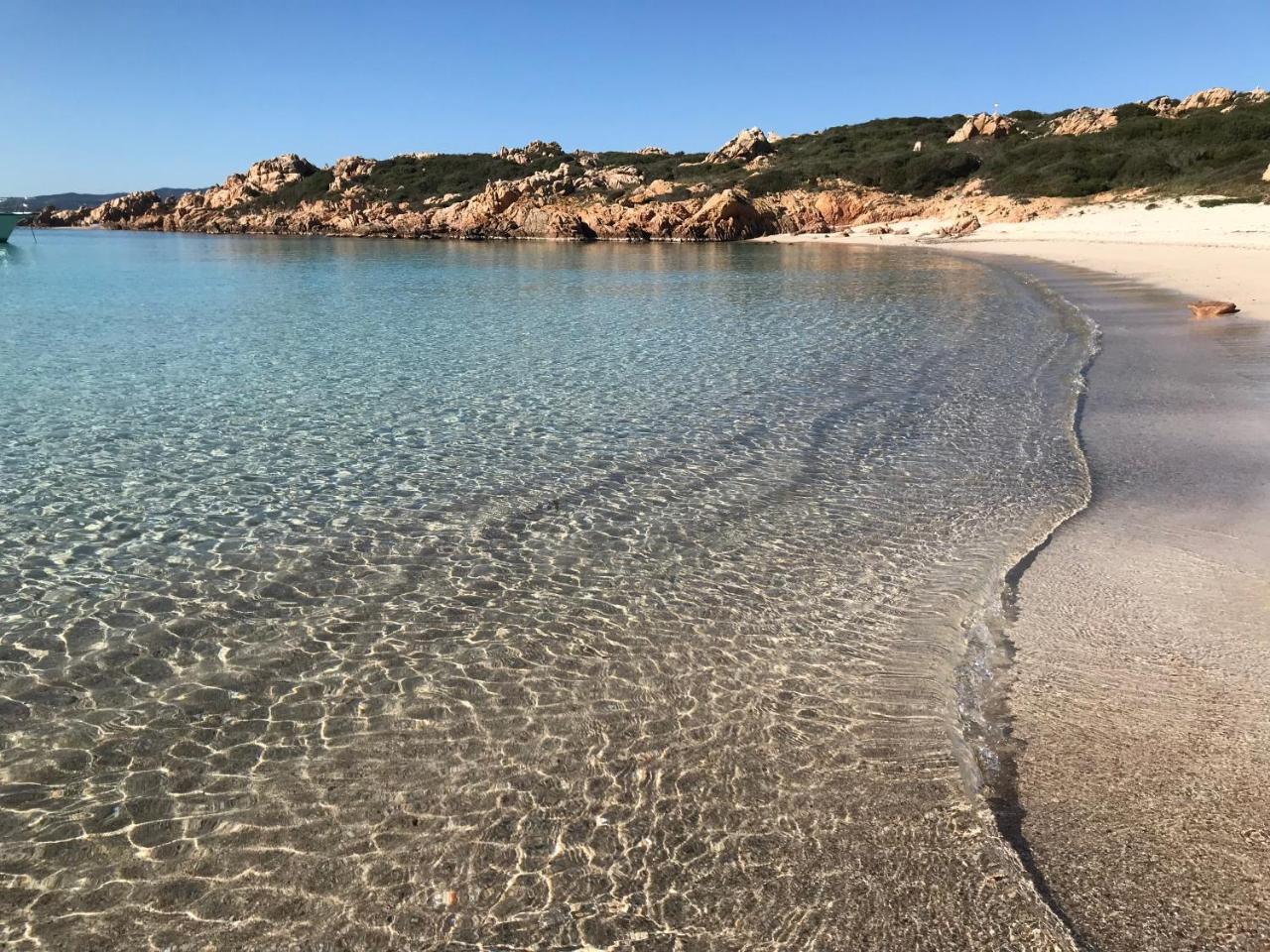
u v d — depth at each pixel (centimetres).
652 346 1855
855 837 396
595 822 413
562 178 10319
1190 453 965
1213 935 331
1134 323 1894
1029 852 381
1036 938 335
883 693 519
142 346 1920
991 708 495
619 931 348
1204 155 6181
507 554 750
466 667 565
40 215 13175
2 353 1816
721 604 648
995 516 809
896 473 947
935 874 371
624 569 716
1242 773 426
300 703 526
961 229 6172
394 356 1770
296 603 663
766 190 8556
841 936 341
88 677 559
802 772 446
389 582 698
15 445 1096
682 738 480
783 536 779
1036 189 6644
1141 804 407
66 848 402
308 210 10894
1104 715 480
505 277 3978
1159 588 636
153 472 989
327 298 3016
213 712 518
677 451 1048
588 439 1109
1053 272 3309
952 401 1270
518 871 382
